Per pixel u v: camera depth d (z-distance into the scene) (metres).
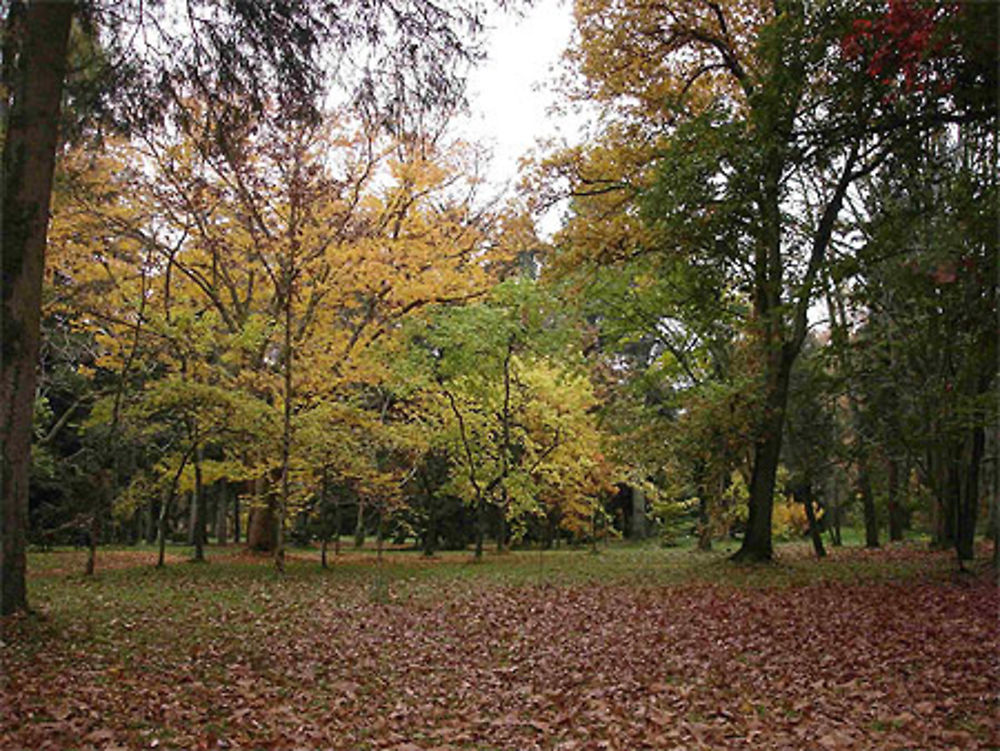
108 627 8.69
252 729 5.40
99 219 15.66
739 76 15.52
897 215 11.73
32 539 22.53
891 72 9.79
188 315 16.23
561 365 20.97
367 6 8.16
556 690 6.57
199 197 15.45
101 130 9.59
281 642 8.44
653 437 17.31
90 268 16.38
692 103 16.08
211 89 9.08
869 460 19.88
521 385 21.16
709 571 15.32
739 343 18.75
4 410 7.89
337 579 15.18
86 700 5.77
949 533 20.80
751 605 10.63
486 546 30.03
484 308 19.73
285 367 16.14
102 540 28.64
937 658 7.12
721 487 21.59
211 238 16.72
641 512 33.47
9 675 6.20
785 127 11.49
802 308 14.60
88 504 23.05
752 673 6.88
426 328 21.06
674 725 5.49
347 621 10.02
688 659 7.52
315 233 15.95
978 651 7.31
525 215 17.20
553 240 17.14
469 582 14.58
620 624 9.59
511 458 21.16
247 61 8.69
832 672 6.82
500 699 6.39
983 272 10.63
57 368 21.41
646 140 16.09
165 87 9.05
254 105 9.14
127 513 21.73
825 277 11.44
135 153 15.48
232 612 10.51
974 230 10.46
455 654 8.09
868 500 23.30
